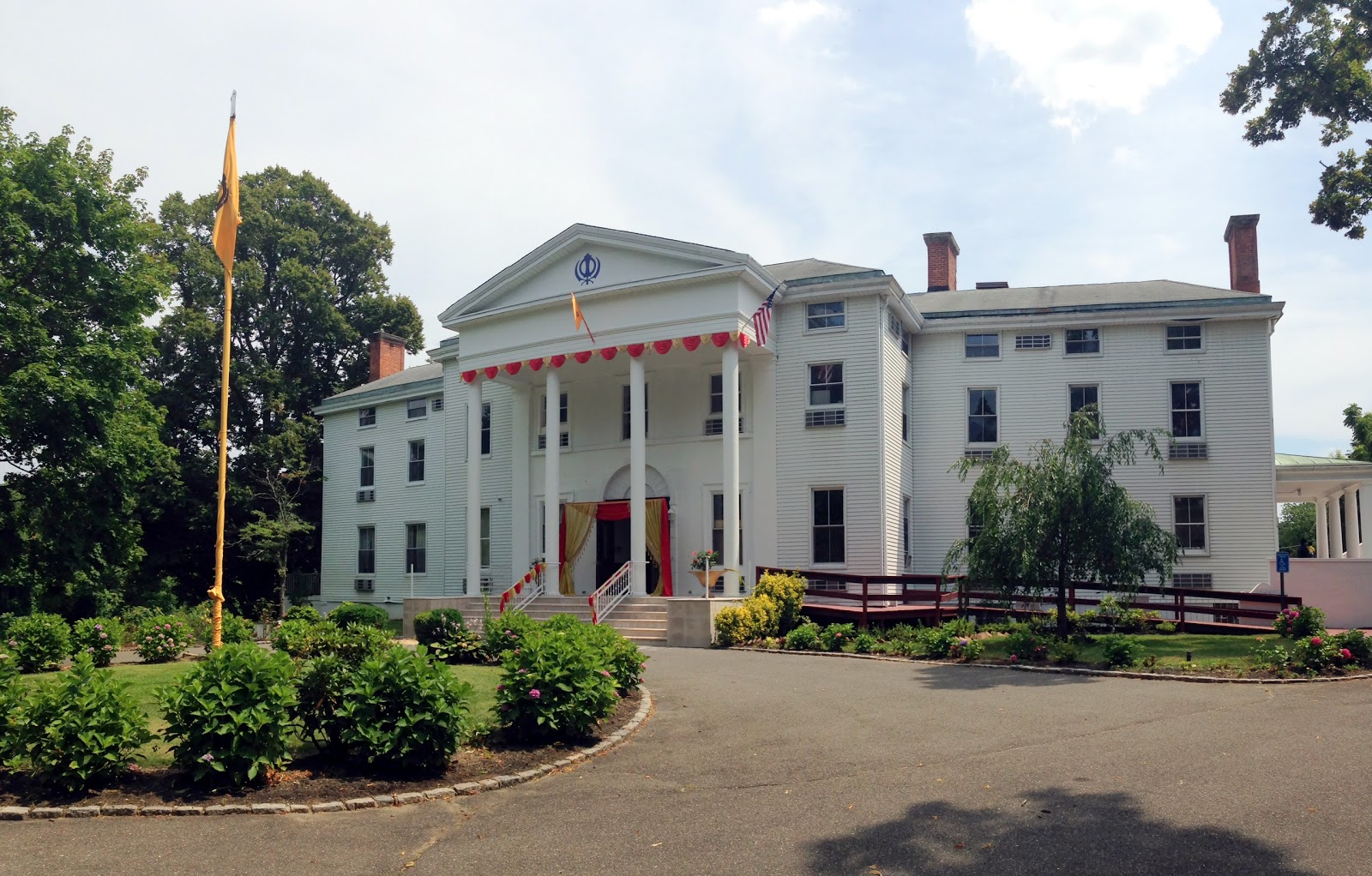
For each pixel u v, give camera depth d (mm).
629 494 29016
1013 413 29141
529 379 30562
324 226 52562
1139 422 28359
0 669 10008
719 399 28000
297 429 41531
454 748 10078
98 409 29734
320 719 10203
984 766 10297
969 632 21609
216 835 8211
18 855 7660
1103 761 10359
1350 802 8727
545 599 26750
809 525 26438
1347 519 29719
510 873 7453
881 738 11789
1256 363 27891
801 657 19781
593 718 11648
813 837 8219
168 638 19078
